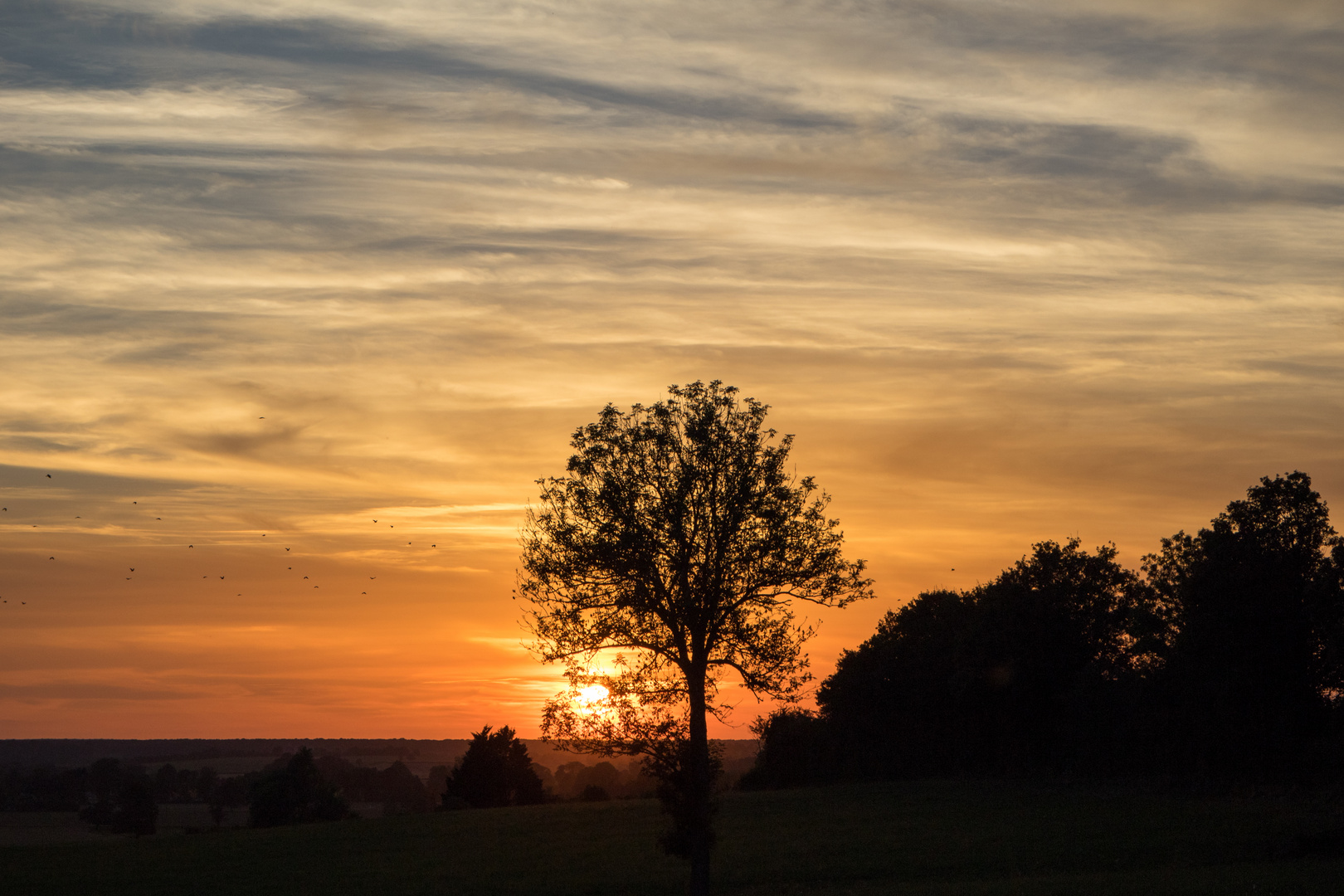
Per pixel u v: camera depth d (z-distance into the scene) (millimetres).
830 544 38125
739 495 36719
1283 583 59031
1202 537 62406
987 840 47781
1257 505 61250
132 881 47906
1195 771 65750
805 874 42719
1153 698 70500
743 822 59188
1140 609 72625
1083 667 77375
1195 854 41719
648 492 37688
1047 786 70000
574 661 37156
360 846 57875
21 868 53094
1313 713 61031
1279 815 49531
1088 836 47125
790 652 37000
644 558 36219
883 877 41250
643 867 46156
